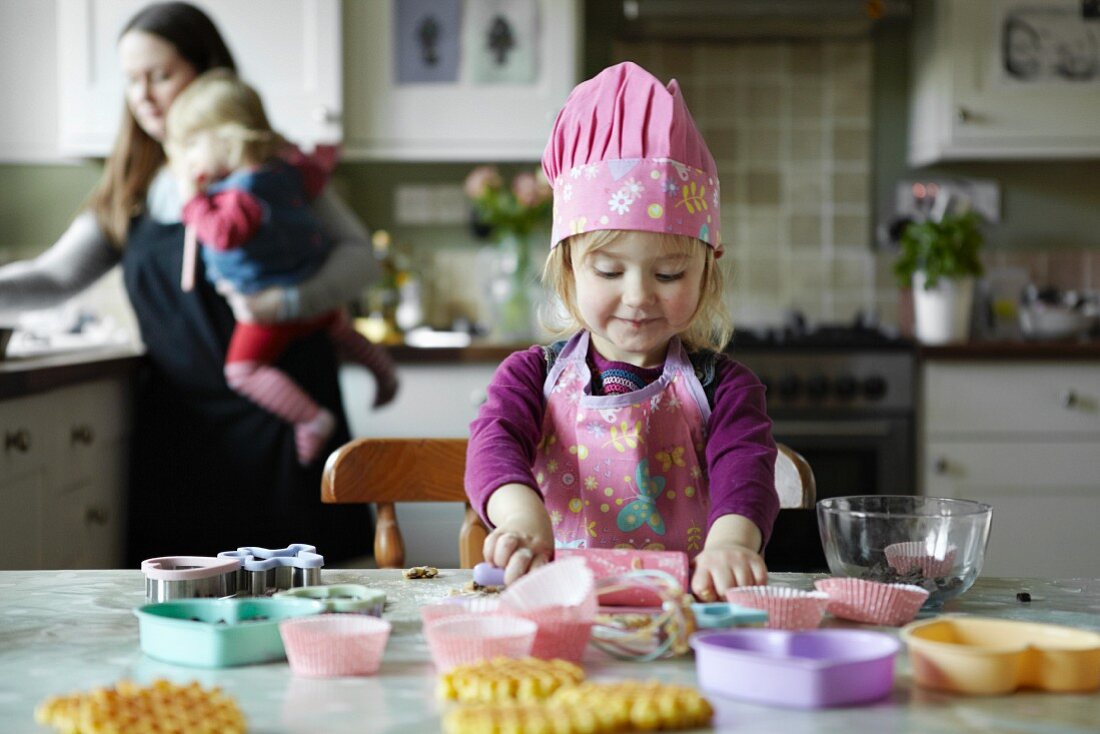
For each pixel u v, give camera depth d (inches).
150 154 106.6
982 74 128.5
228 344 100.7
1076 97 128.0
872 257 142.6
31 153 124.0
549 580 30.6
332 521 103.0
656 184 41.8
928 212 141.5
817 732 23.5
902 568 34.7
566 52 126.0
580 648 28.5
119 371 97.3
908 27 140.8
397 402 117.9
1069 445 118.6
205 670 28.3
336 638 27.3
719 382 47.0
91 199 107.4
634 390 47.1
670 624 29.0
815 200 142.6
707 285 46.8
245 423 100.6
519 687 24.6
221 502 101.0
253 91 101.2
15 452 79.8
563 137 44.4
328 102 121.9
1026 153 128.8
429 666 28.5
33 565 82.7
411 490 53.2
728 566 34.1
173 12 103.9
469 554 53.3
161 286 101.0
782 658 26.0
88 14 119.8
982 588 38.4
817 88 142.1
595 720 22.4
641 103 42.3
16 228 136.9
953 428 119.3
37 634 31.9
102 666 28.7
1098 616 34.3
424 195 141.1
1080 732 23.6
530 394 46.7
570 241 44.3
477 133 126.3
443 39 125.5
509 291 130.5
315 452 101.0
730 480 41.3
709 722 24.0
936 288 124.0
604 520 46.4
